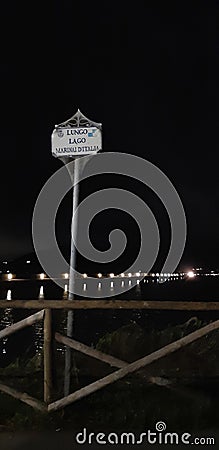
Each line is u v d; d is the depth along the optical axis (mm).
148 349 10047
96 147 7469
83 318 24500
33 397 7180
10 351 18000
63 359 9367
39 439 6168
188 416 6758
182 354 9539
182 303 6660
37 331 22328
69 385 7199
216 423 6672
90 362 9562
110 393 7648
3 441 6109
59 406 6793
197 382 8188
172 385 7465
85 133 7492
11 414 7094
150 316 23922
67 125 7547
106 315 25391
